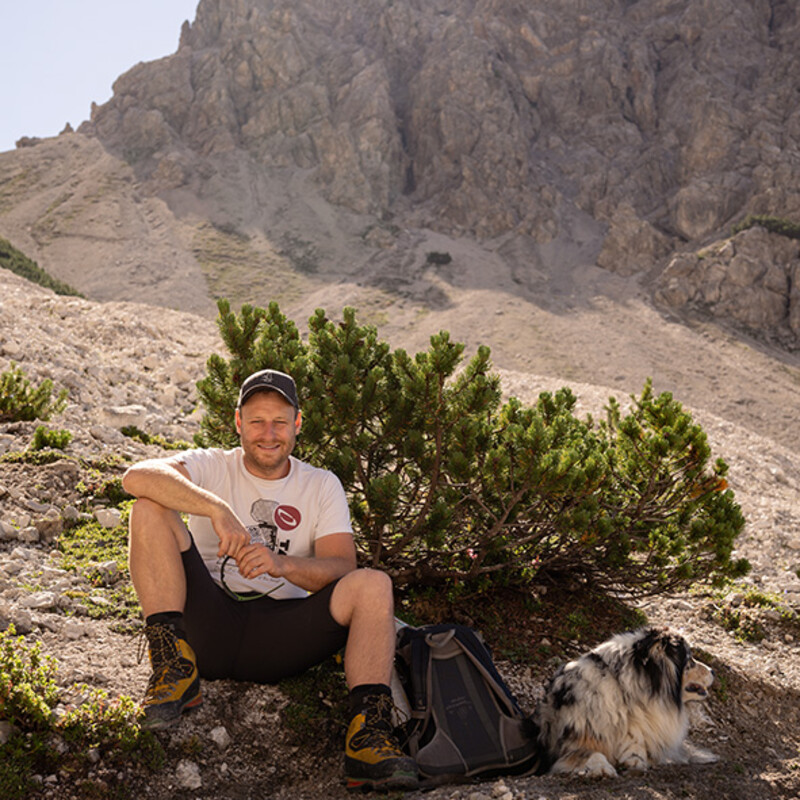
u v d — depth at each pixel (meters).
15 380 8.49
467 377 4.94
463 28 165.75
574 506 4.79
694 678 3.81
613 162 146.12
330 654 3.71
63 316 16.64
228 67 171.00
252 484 3.70
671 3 167.00
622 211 125.00
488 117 150.62
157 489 3.34
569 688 3.67
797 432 82.62
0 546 5.04
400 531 5.17
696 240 121.25
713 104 136.75
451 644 3.79
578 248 129.75
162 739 3.44
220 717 3.69
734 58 148.38
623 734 3.59
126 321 16.52
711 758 3.90
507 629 5.22
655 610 6.36
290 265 129.12
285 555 3.63
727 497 5.17
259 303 118.75
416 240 134.88
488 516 5.27
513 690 4.59
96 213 144.75
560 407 5.72
